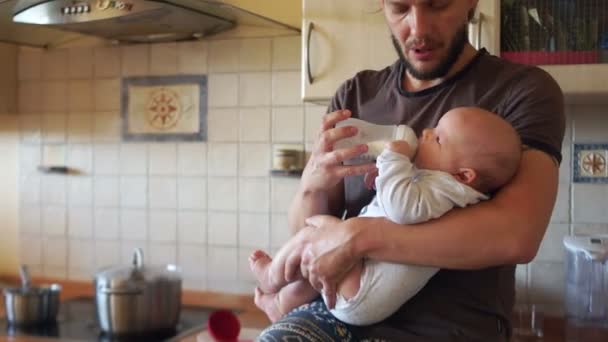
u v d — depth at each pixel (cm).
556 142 105
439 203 99
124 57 240
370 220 105
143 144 238
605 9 165
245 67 225
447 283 107
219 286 230
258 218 225
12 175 257
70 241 250
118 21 202
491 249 96
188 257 233
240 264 227
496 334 108
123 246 242
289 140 220
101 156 244
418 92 117
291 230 124
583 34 166
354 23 175
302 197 121
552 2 167
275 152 220
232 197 228
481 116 104
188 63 232
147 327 195
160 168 236
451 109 112
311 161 120
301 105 219
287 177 221
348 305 108
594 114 193
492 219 97
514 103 108
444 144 105
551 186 100
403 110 118
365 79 129
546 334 185
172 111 234
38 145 253
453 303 107
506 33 169
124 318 192
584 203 194
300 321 112
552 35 167
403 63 119
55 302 211
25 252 256
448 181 100
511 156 101
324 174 114
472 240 96
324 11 176
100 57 243
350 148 110
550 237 197
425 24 108
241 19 211
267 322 203
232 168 227
